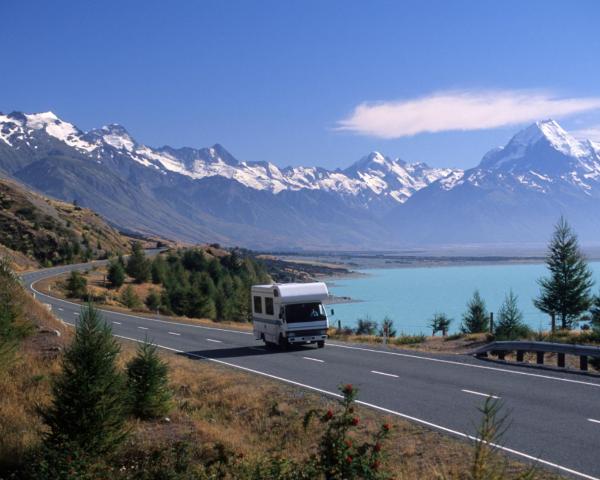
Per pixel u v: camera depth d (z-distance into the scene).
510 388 17.31
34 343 23.30
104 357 13.18
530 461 10.80
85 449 12.05
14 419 14.84
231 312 81.12
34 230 145.88
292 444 14.03
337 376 20.83
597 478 9.91
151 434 14.66
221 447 11.78
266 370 22.78
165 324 45.91
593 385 17.28
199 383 20.84
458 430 13.19
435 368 21.72
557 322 43.88
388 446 12.62
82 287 72.25
